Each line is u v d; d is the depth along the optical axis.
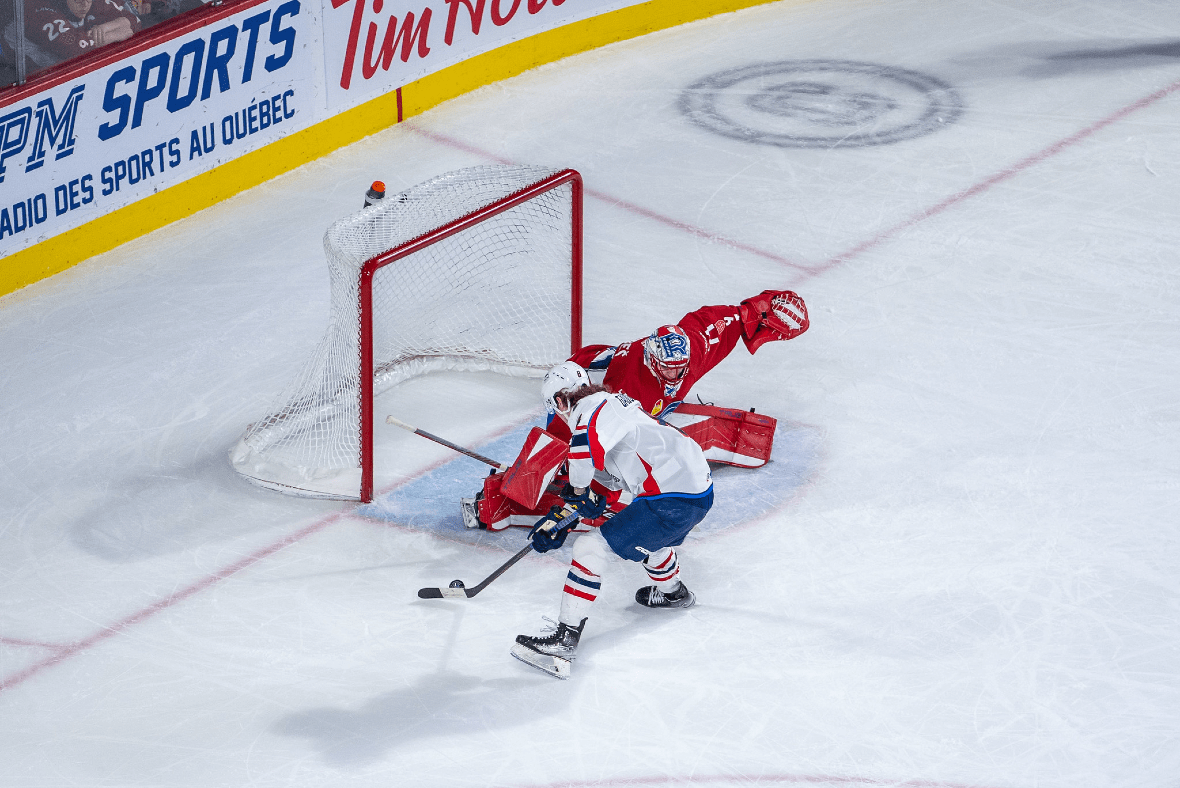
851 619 16.80
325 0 29.73
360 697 15.69
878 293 25.09
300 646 16.58
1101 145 30.97
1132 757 14.50
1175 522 18.39
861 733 14.94
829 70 35.78
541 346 23.23
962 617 16.77
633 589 17.61
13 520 19.19
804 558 17.97
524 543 18.62
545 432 17.72
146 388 22.64
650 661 16.19
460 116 33.31
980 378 22.19
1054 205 28.27
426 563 18.19
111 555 18.41
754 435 19.72
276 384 22.69
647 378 18.48
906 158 30.72
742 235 27.47
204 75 27.91
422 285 22.89
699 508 15.88
